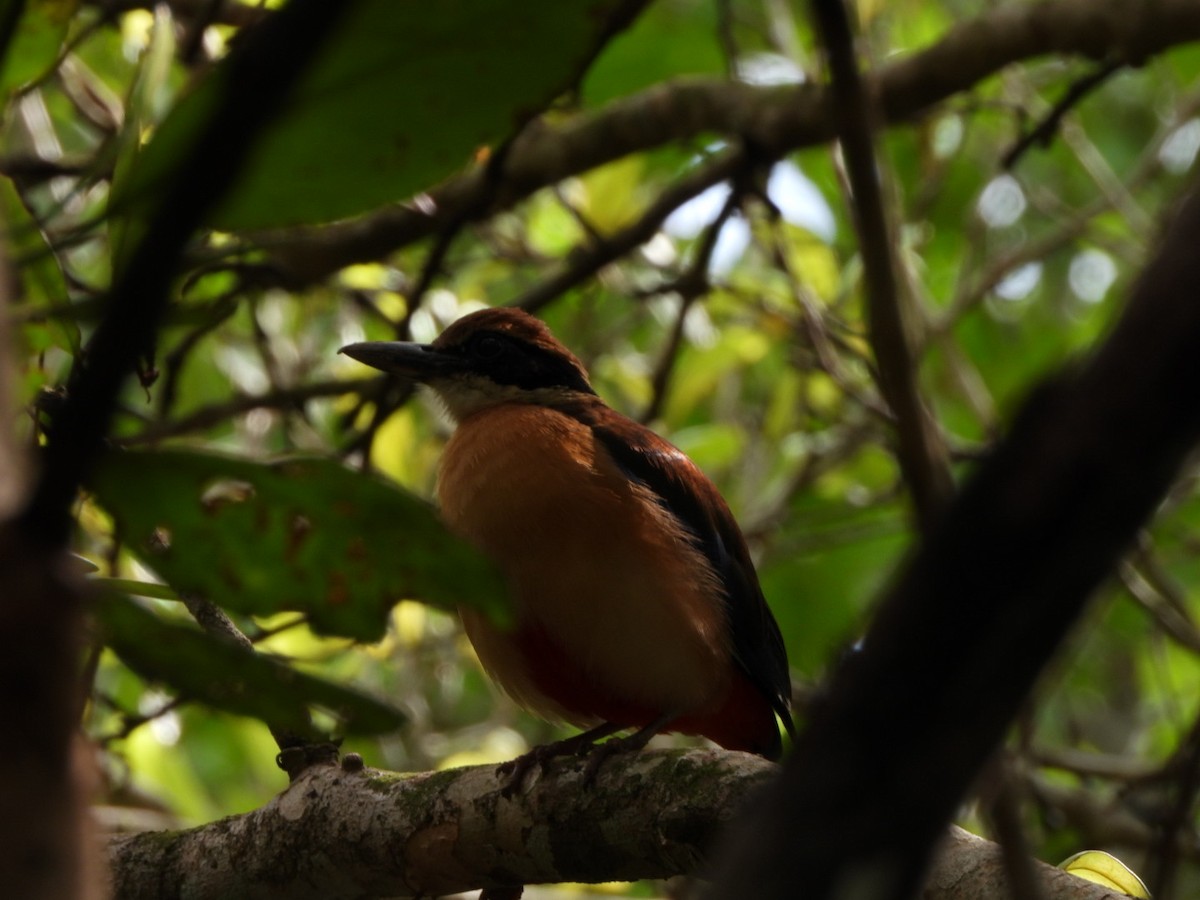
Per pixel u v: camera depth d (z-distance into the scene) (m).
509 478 8.93
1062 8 12.09
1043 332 18.45
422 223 13.38
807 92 12.48
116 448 3.67
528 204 16.91
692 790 6.77
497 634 9.03
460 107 3.96
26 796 2.29
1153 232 14.55
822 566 17.22
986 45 12.34
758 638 10.11
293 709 3.79
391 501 3.86
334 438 14.95
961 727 2.39
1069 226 15.22
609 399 16.80
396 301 15.17
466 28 3.75
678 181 14.27
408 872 7.32
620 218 15.52
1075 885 5.80
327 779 7.61
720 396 17.11
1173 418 2.28
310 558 3.96
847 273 15.29
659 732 9.08
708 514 10.16
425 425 15.31
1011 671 2.39
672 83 13.32
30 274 4.80
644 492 9.19
